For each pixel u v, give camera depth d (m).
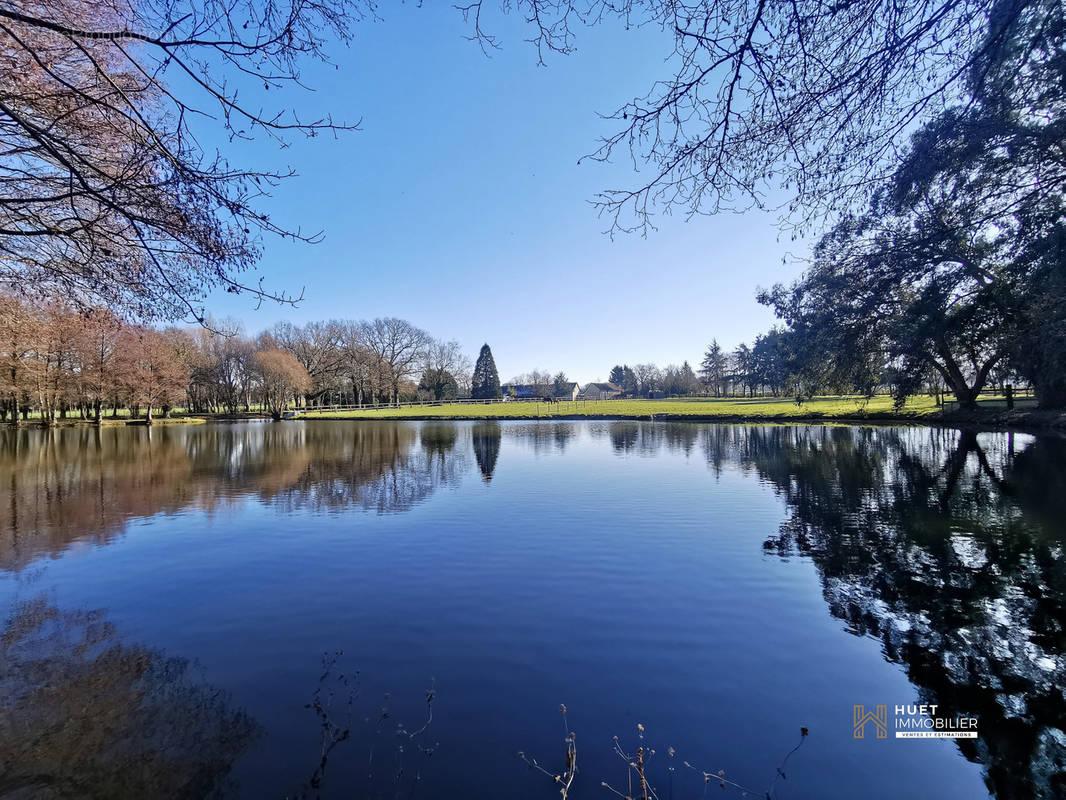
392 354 73.69
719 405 57.19
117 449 25.09
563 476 15.53
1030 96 6.03
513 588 6.49
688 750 3.53
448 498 12.42
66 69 4.13
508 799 3.08
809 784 3.21
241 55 3.11
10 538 9.26
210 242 3.72
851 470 14.93
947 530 8.46
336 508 11.48
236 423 49.75
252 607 6.05
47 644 5.20
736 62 3.08
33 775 3.38
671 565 7.22
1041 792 3.14
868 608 5.71
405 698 4.16
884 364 16.30
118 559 7.96
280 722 3.88
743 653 4.80
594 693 4.20
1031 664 4.54
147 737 3.74
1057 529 8.29
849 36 3.23
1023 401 29.69
